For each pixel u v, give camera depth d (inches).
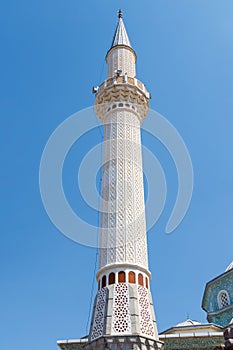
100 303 857.5
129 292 846.5
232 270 1411.2
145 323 820.0
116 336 776.9
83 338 1058.1
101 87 1242.0
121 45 1358.3
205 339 1022.4
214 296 1448.1
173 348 1017.5
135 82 1242.0
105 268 895.7
